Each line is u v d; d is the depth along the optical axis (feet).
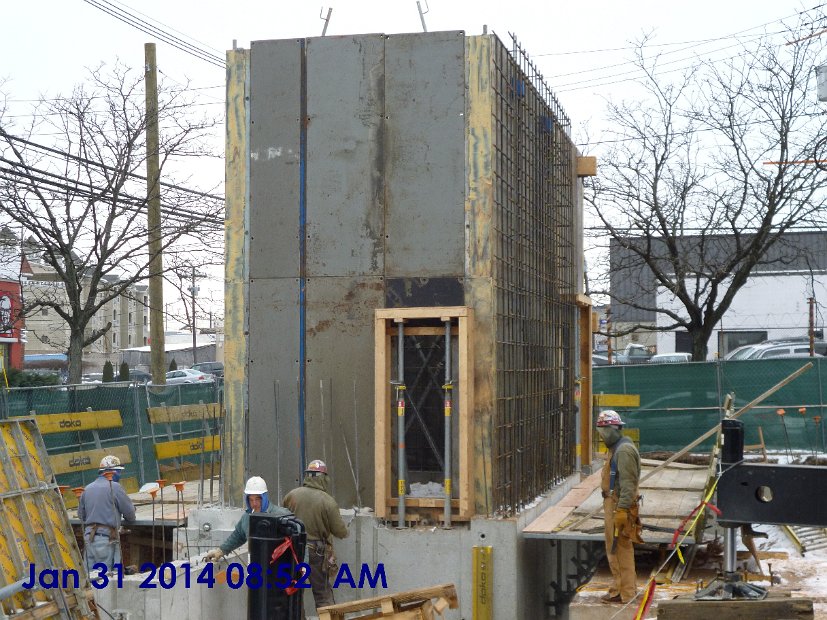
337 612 27.35
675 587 29.53
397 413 33.71
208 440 57.57
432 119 34.17
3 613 22.06
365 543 33.04
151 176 62.28
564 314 48.32
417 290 34.04
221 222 68.08
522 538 33.53
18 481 24.23
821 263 126.93
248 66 35.76
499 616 32.04
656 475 44.91
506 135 35.86
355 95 34.83
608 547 28.60
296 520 26.11
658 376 65.46
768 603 20.35
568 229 50.01
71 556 25.05
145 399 53.83
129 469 50.57
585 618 27.78
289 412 34.91
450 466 32.81
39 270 132.87
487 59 33.81
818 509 17.76
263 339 35.29
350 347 34.58
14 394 43.27
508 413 35.29
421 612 27.50
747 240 72.95
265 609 25.50
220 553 29.32
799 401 62.85
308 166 35.12
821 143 61.46
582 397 53.88
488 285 33.45
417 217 34.17
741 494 18.25
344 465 34.45
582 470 52.95
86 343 66.90
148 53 62.95
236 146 35.73
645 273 103.86
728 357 101.09
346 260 34.73
